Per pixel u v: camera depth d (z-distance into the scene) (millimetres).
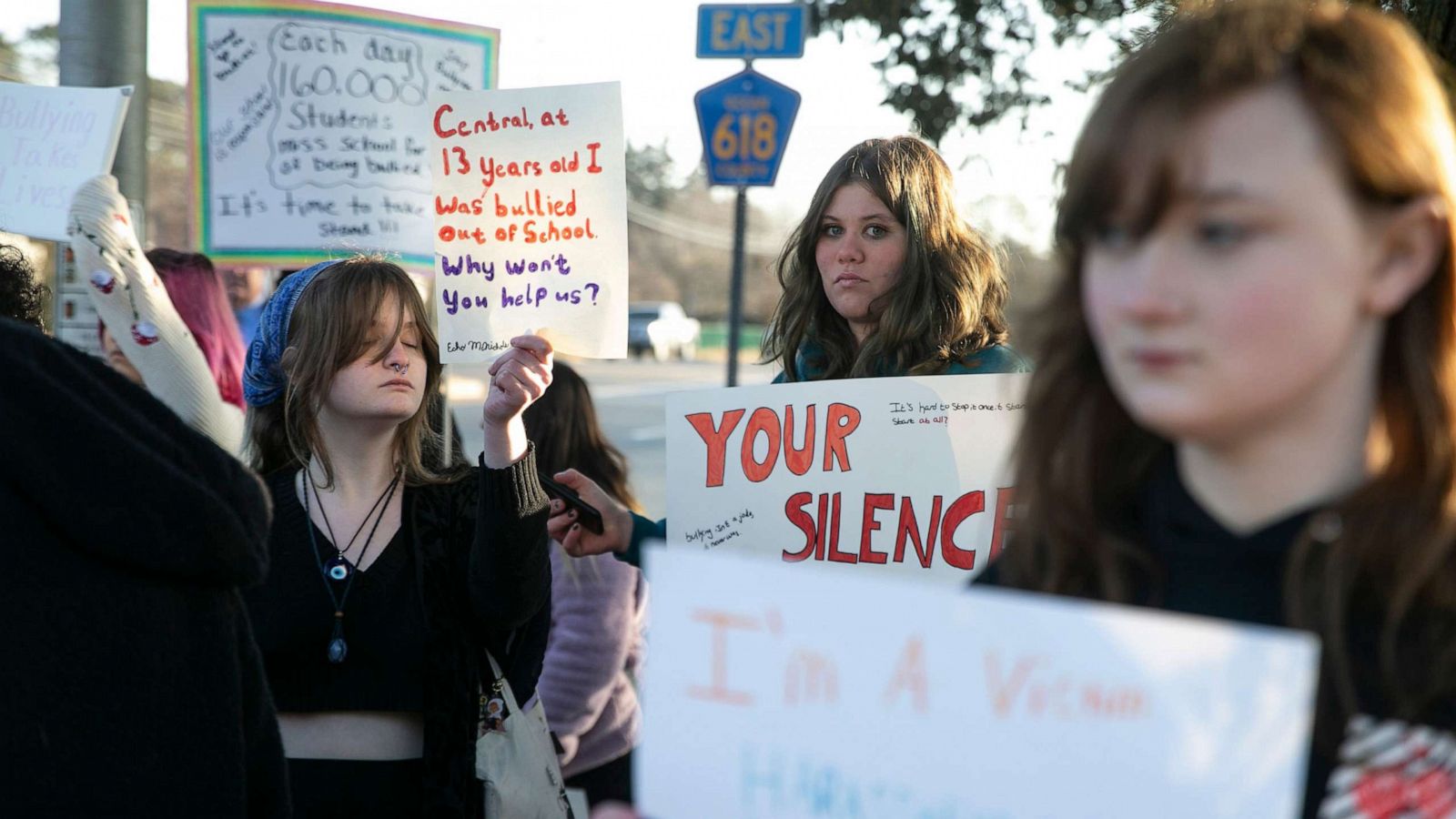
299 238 4508
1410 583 1022
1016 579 1277
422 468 2758
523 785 2639
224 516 1608
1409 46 1062
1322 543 1054
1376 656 1036
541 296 2932
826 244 2961
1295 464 1061
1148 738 969
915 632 1031
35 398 1511
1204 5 1104
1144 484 1201
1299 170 987
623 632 3307
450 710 2539
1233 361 998
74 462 1516
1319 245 987
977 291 2871
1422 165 1016
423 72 4586
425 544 2631
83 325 4398
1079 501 1210
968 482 2602
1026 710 1000
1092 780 982
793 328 3104
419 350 2744
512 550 2557
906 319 2830
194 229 4484
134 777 1547
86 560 1538
